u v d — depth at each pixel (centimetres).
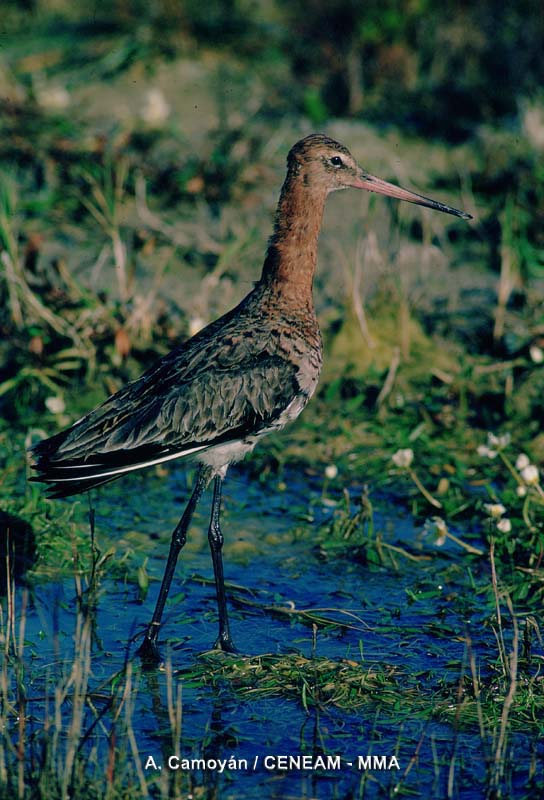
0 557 1068
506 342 1404
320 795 801
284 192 1027
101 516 1169
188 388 959
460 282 1520
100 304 1398
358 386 1369
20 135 1712
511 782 802
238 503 1203
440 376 1359
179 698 815
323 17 2000
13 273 1373
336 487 1226
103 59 1950
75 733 793
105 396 1330
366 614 1016
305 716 877
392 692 898
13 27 2066
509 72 1897
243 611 1024
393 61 1930
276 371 985
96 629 990
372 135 1786
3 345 1391
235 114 1833
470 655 868
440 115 1828
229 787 807
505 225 1502
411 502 1191
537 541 1086
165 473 1261
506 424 1303
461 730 855
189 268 1524
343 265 1528
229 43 2022
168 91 1895
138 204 1592
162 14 2030
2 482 1184
